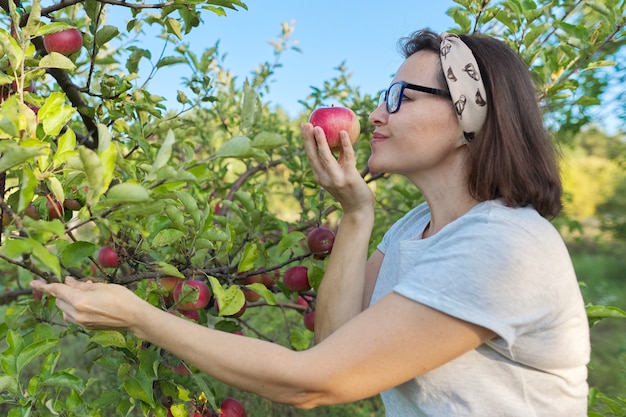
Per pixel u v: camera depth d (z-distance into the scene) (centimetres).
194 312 170
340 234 134
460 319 87
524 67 111
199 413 162
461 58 104
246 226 185
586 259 762
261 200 215
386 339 88
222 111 352
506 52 109
